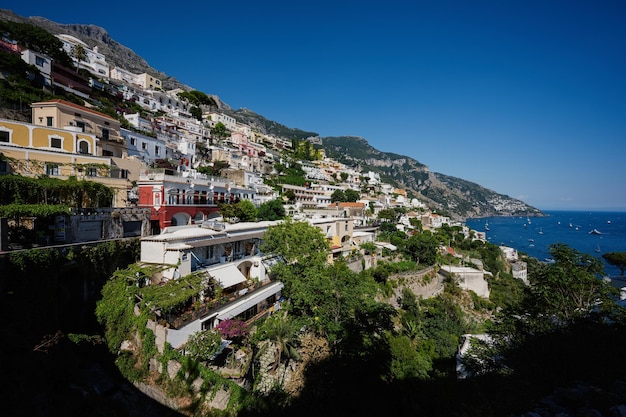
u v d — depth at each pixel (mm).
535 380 13562
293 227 31438
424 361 24438
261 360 22328
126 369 19266
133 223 29812
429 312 41312
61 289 19984
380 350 23188
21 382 14633
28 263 18125
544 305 22266
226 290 26703
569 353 13727
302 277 28609
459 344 32781
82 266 21438
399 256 59219
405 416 18156
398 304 43656
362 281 29938
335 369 20875
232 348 21578
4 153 27203
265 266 32031
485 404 13055
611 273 81000
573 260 23250
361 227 71125
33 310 17859
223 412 17969
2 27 63438
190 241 26594
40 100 48156
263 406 18891
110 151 43312
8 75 49875
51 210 21797
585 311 18641
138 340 20219
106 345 20266
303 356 22703
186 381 18562
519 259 96125
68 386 16719
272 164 112938
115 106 71938
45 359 16469
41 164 29484
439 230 97250
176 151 66688
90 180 29781
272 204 54438
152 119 80125
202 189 41938
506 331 20250
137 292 21266
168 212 34938
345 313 25703
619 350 13352
